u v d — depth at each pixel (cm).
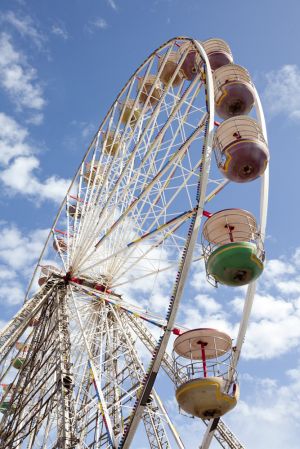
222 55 2405
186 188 2030
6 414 2077
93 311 2411
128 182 2136
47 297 2380
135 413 1434
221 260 1592
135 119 2748
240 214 1700
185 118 2161
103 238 2172
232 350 1661
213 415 1498
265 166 1789
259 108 2044
